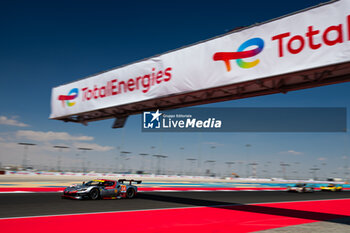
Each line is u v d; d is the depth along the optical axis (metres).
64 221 7.58
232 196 18.94
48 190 17.52
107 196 13.90
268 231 7.12
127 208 10.82
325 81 8.95
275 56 8.79
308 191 26.59
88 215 8.74
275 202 15.70
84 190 13.09
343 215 11.25
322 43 7.91
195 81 10.62
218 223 8.30
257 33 9.34
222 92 11.09
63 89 16.61
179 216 9.36
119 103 13.33
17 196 13.34
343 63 7.48
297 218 9.89
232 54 9.81
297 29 8.46
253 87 10.22
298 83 9.62
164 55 11.92
